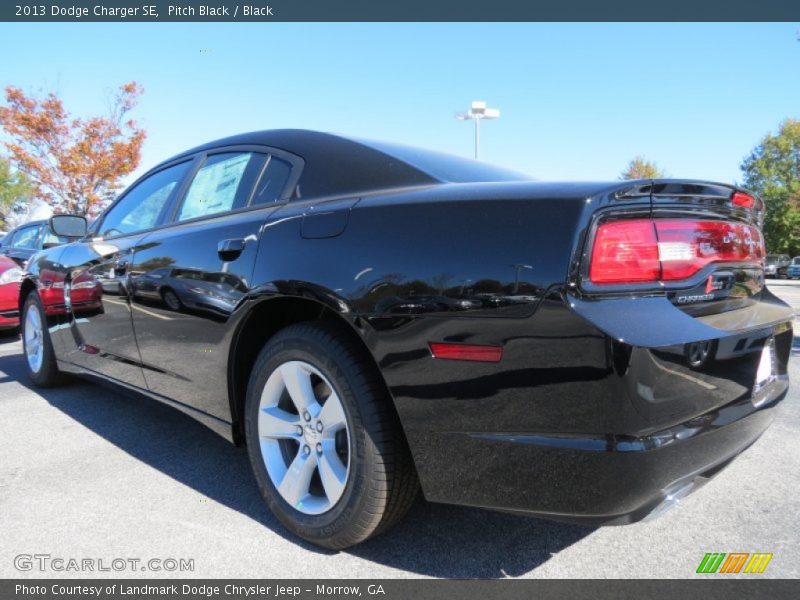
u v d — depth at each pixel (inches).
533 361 57.1
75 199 783.7
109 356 121.7
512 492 60.9
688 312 62.5
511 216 61.5
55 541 79.4
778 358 79.5
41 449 114.3
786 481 96.7
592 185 60.6
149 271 103.9
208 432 124.9
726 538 79.0
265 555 75.7
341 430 74.9
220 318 86.5
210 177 107.0
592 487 56.1
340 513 72.0
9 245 419.8
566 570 71.9
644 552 75.7
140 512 87.7
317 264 73.9
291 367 78.0
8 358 211.3
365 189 80.7
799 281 1352.1
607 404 54.2
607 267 57.0
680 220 63.3
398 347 65.2
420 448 65.6
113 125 785.6
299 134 96.3
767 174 1823.3
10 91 728.3
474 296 60.4
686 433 58.6
